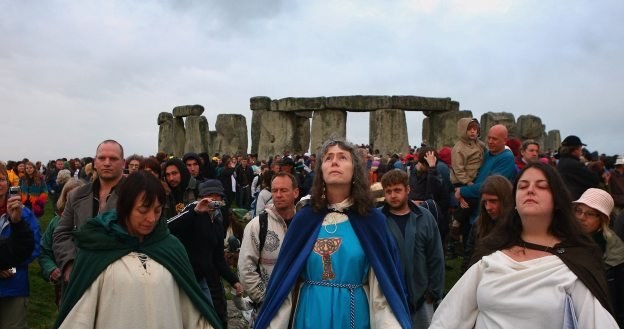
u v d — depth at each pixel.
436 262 4.77
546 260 2.48
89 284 3.06
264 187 8.89
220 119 29.03
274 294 2.96
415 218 4.82
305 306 2.95
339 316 2.87
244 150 29.19
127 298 3.04
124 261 3.11
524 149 7.79
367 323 2.93
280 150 26.08
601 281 2.42
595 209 4.23
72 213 4.67
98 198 4.65
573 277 2.40
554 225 2.63
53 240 4.67
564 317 2.34
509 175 6.59
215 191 5.12
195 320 3.30
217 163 19.55
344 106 24.48
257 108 29.73
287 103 25.69
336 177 3.03
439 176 7.05
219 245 5.09
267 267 4.59
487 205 4.84
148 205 3.15
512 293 2.42
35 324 6.74
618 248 4.18
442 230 6.96
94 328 3.05
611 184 8.56
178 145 30.97
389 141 23.64
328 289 2.92
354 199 3.07
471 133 7.44
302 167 13.02
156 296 3.08
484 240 2.78
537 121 25.20
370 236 2.99
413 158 13.36
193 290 3.30
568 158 6.51
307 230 3.06
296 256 3.03
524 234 2.69
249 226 4.68
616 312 4.18
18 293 4.95
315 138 24.89
